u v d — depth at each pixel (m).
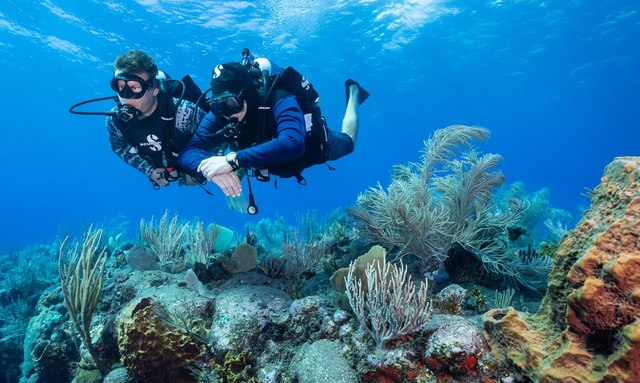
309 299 3.72
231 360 3.41
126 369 3.82
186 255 6.21
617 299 1.81
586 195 2.83
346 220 7.76
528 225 9.05
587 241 2.14
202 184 4.12
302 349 3.29
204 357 3.77
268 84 3.78
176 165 4.36
